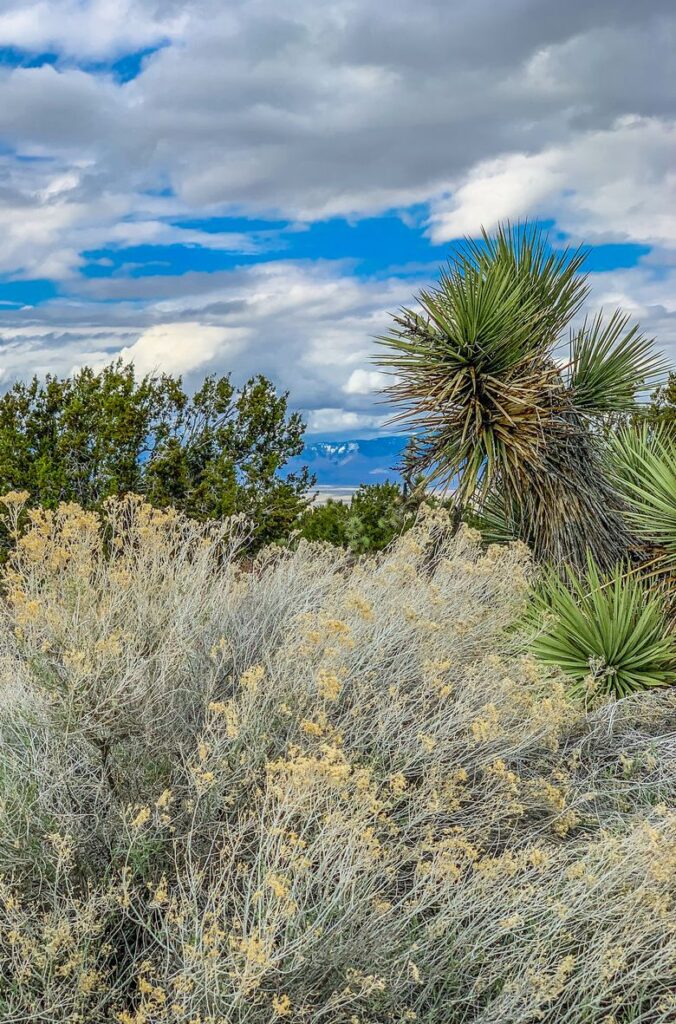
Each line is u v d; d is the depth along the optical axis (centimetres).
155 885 243
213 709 272
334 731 301
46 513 366
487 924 240
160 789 270
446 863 238
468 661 428
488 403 653
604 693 484
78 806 269
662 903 239
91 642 276
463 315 637
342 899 221
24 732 296
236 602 413
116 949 227
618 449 763
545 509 658
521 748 341
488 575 521
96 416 861
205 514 830
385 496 1020
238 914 224
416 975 213
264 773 279
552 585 588
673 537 614
